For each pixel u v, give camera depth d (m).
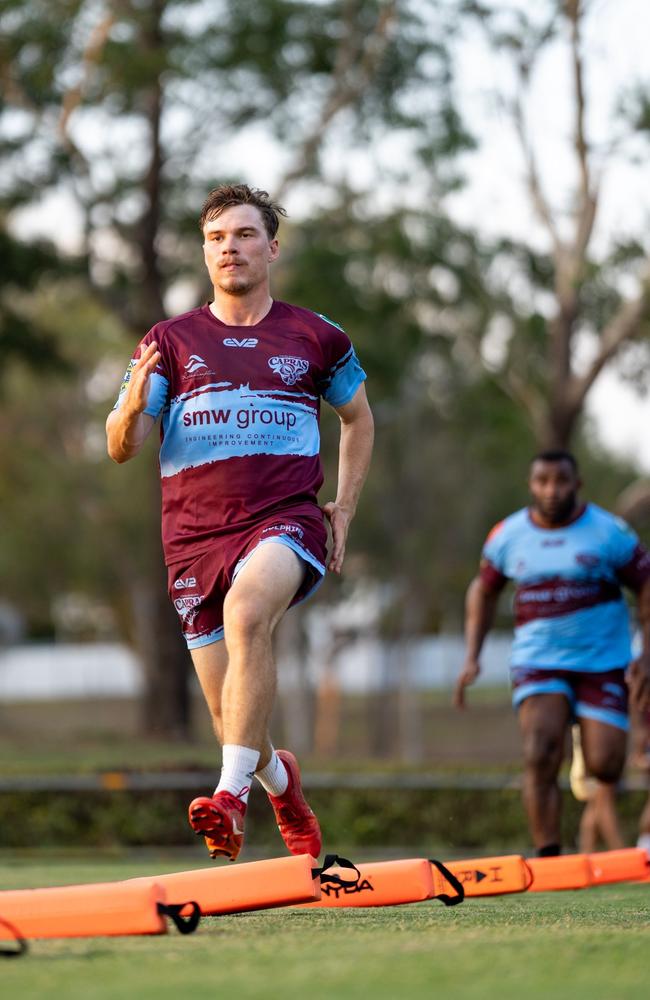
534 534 19.09
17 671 177.38
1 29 57.97
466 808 34.56
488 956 7.55
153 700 73.94
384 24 58.69
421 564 107.69
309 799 34.84
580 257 56.59
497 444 75.19
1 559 111.75
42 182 60.88
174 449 11.72
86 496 106.69
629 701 19.33
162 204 65.25
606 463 114.06
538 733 18.48
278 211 12.23
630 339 56.59
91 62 58.66
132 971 7.10
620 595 19.19
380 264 61.00
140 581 108.25
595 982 6.67
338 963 7.28
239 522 11.44
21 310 66.19
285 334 11.88
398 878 11.49
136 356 11.79
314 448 11.81
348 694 168.62
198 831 10.27
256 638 10.65
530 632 18.98
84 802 34.34
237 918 10.36
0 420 105.12
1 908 8.91
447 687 169.38
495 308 60.53
